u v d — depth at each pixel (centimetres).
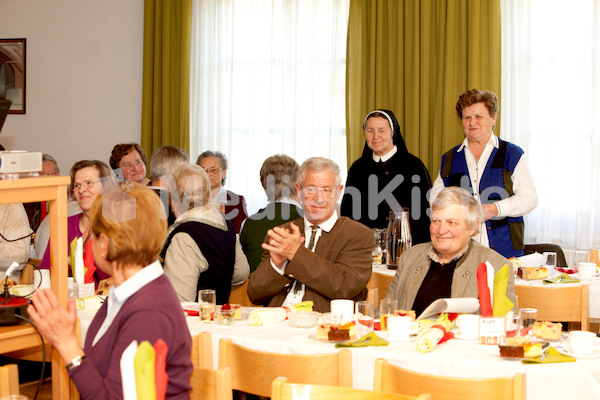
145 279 158
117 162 447
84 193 324
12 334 170
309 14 552
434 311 243
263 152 571
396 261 378
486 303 241
